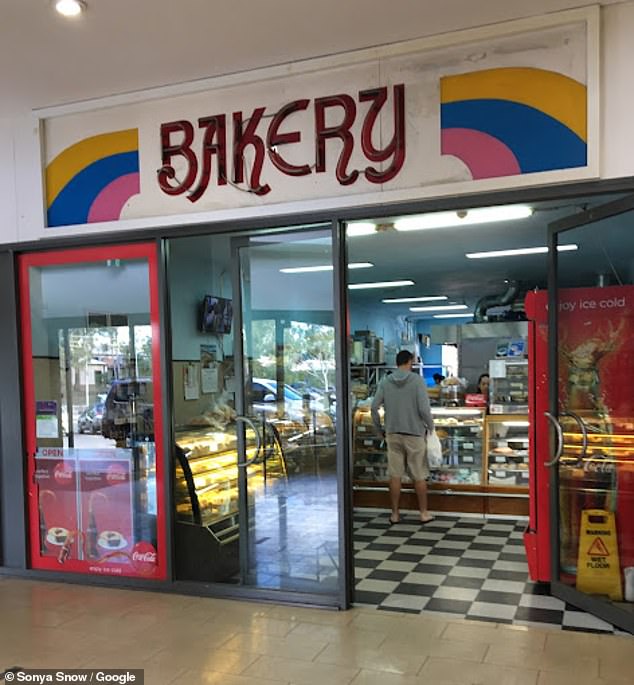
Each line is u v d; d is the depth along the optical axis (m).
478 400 6.64
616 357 3.85
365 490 6.54
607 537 3.86
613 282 4.27
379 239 6.09
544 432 4.18
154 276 4.23
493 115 3.44
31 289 4.58
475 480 6.21
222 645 3.35
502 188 3.41
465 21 3.35
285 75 3.80
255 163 3.90
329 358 3.84
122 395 4.39
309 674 3.01
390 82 3.61
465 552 5.04
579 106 3.29
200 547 4.25
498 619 3.66
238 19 3.28
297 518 3.99
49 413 4.55
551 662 3.08
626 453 3.81
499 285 9.85
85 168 4.34
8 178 4.53
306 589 3.98
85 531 4.46
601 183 3.28
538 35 3.34
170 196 4.12
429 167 3.55
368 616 3.70
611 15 3.24
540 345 4.16
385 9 3.21
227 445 4.64
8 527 4.63
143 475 4.32
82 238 4.36
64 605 4.00
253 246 4.04
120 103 4.18
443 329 9.26
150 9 3.16
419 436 5.91
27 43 3.50
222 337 4.87
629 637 3.37
